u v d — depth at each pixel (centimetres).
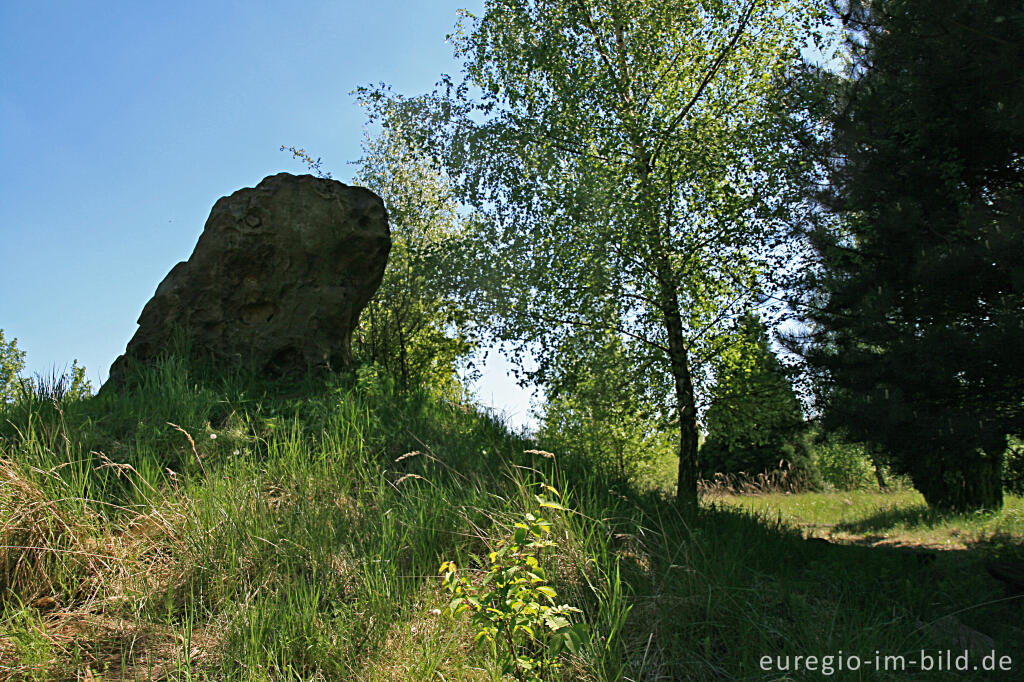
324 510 487
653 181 986
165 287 782
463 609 341
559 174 980
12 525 404
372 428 643
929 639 420
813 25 1007
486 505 514
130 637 354
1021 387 680
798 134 902
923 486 1287
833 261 845
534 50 975
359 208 831
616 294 1002
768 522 734
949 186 728
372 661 340
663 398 1066
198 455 539
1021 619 496
